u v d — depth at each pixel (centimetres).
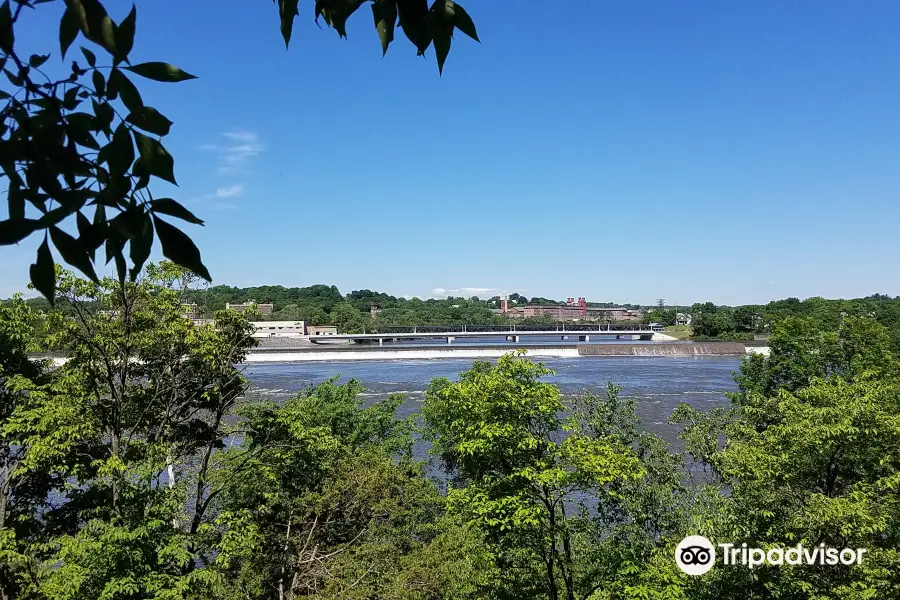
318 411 2803
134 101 173
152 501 1582
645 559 1812
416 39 207
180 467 2198
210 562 1805
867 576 1306
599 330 18350
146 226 182
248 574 1861
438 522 2255
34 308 1941
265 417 2148
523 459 1631
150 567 1432
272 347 13850
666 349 13412
